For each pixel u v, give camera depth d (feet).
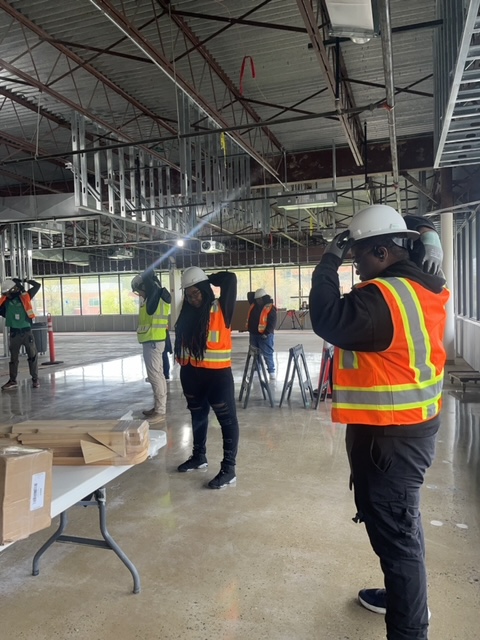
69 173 33.17
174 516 9.68
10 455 4.52
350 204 45.39
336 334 5.09
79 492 5.52
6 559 8.16
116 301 72.64
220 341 11.23
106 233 51.67
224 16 15.98
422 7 15.81
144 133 26.03
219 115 19.19
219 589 7.21
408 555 5.29
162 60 14.20
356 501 5.55
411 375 5.16
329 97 22.20
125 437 6.31
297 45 17.88
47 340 39.93
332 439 14.71
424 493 10.38
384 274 5.43
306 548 8.34
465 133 12.76
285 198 29.58
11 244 36.42
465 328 30.91
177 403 20.21
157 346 17.30
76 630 6.37
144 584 7.38
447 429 15.15
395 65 19.52
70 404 20.74
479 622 6.36
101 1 11.10
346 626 6.37
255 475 11.80
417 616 5.25
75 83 20.38
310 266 64.34
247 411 18.49
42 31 15.97
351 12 9.30
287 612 6.66
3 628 6.42
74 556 8.24
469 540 8.44
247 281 67.05
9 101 21.76
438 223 32.30
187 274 11.42
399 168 27.73
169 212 31.22
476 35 9.63
